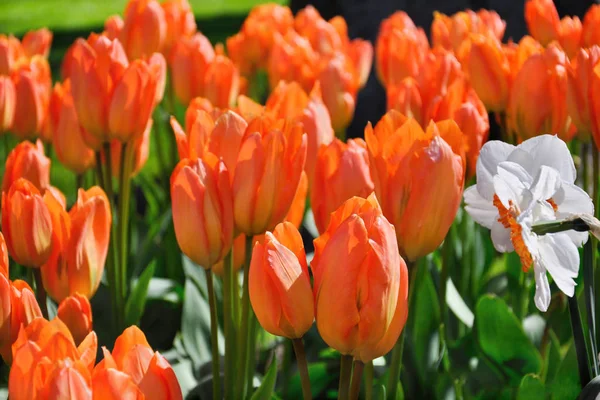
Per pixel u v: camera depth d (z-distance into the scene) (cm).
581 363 104
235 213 109
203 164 108
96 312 131
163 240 147
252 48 178
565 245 101
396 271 98
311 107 118
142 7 143
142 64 122
